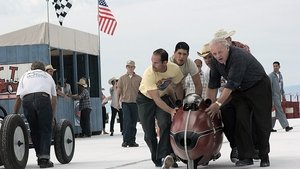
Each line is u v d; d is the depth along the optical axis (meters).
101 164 10.26
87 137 19.91
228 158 9.99
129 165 9.77
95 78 22.59
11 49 18.77
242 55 8.15
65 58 21.55
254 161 9.27
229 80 8.05
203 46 8.97
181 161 8.88
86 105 20.05
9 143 9.01
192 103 7.83
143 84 8.82
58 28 19.73
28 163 11.25
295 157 9.87
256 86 8.38
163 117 8.62
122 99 14.56
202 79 11.67
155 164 9.02
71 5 22.33
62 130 10.50
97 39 22.67
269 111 8.52
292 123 24.14
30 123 10.06
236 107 8.48
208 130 7.66
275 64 17.89
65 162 10.59
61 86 19.59
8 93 18.50
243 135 8.46
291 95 32.12
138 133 21.45
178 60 8.66
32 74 10.15
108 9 22.59
